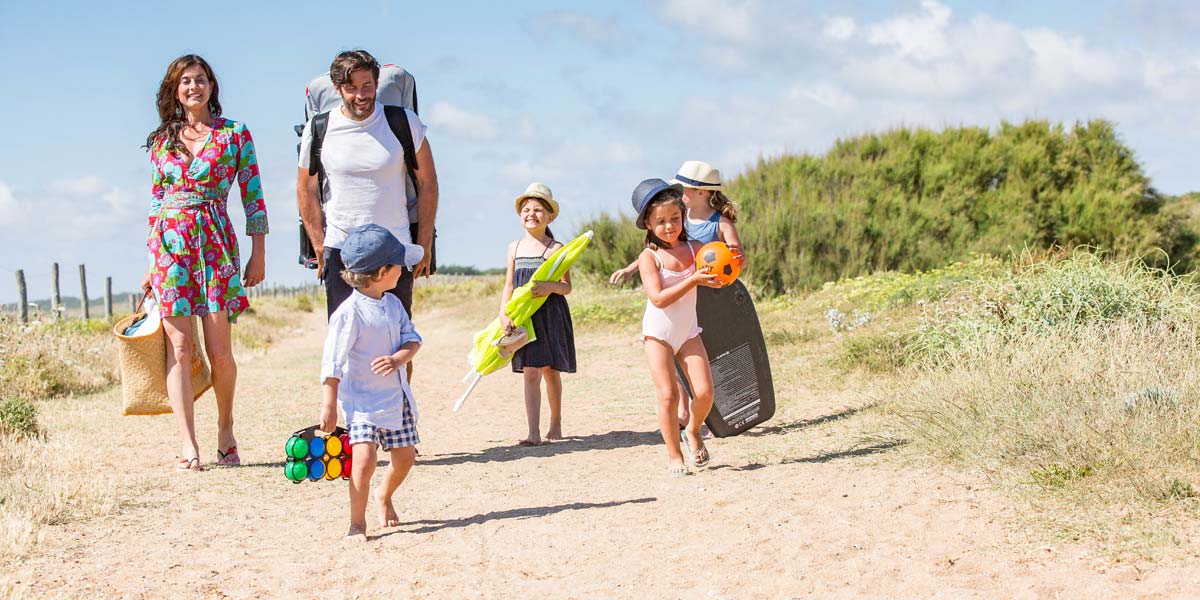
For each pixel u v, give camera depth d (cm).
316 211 680
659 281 582
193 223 652
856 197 2128
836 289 1577
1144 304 835
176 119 664
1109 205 2180
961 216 2152
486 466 661
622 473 613
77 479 583
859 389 826
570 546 448
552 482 596
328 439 460
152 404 654
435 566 423
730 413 687
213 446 736
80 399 1018
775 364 1010
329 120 662
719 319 682
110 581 399
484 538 466
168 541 462
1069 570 369
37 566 415
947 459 546
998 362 729
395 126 664
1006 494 470
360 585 400
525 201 754
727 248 571
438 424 879
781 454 625
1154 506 424
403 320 474
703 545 438
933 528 436
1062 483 468
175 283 646
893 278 1541
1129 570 361
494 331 712
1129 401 559
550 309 742
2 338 1130
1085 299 846
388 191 666
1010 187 2241
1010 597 350
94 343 1395
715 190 686
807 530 448
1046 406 583
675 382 592
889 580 379
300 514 519
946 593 360
